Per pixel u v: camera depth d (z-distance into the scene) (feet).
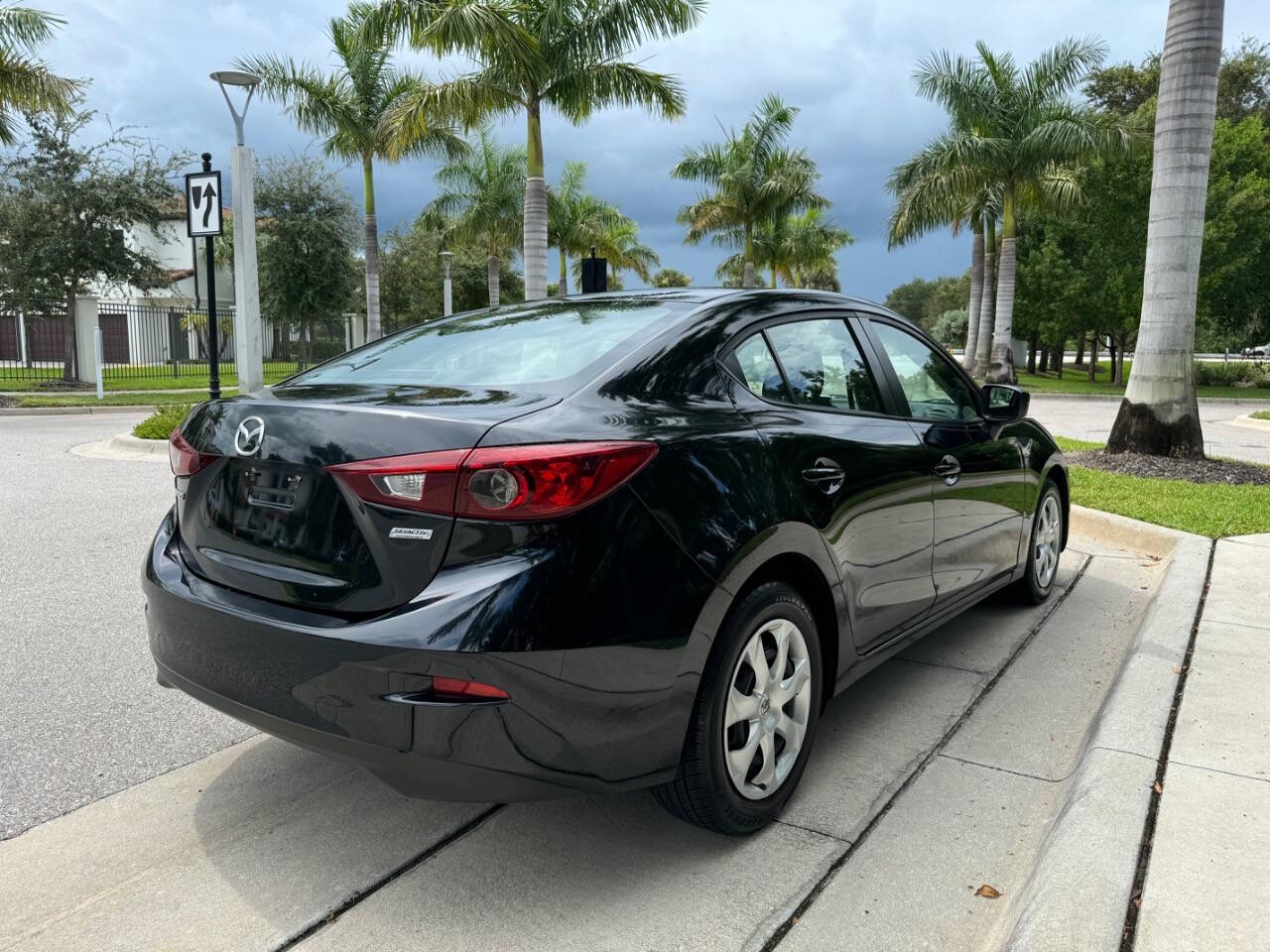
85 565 18.54
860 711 11.59
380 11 49.57
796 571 9.09
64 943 7.08
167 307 89.86
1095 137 78.07
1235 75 125.29
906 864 8.19
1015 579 14.92
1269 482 27.37
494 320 10.50
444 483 6.76
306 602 7.37
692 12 50.21
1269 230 98.43
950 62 80.89
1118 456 30.76
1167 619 13.33
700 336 8.97
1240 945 6.28
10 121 54.85
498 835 8.66
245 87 48.03
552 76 51.78
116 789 9.55
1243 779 8.59
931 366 12.72
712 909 7.52
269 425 7.77
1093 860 7.25
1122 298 99.66
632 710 7.19
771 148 104.83
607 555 6.96
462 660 6.55
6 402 57.52
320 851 8.40
